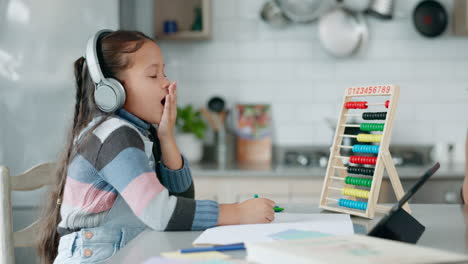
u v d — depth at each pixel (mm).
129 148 1164
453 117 3389
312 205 1498
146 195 1119
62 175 1388
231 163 3350
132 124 1301
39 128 2693
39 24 2680
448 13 3369
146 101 1305
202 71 3465
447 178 2867
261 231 1062
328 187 1445
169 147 1412
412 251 786
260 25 3438
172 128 1405
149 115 1330
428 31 3314
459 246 959
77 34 2691
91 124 1257
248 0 3436
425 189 2873
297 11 3301
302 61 3430
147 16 3312
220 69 3465
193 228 1142
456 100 3389
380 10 3275
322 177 2893
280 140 3467
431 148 3395
